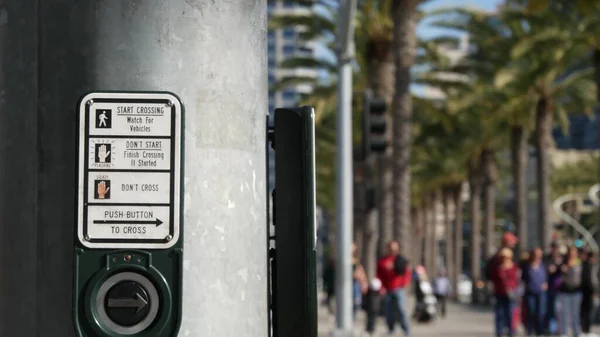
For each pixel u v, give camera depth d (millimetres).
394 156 36625
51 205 2645
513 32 45188
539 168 47688
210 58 2691
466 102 48188
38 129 2664
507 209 114500
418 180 77188
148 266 2613
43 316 2633
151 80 2648
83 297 2600
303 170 2824
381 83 40719
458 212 82438
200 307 2639
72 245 2631
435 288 40438
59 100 2654
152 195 2633
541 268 23156
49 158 2652
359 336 25625
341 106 22312
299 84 45844
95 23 2652
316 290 2783
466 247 137750
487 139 57188
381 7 40062
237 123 2725
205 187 2666
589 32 38250
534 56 44938
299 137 2857
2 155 2727
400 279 23234
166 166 2641
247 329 2701
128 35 2646
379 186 42125
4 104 2736
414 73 46969
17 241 2680
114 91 2641
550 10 40125
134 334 2596
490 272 22250
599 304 34719
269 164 2930
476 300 62844
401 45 36188
